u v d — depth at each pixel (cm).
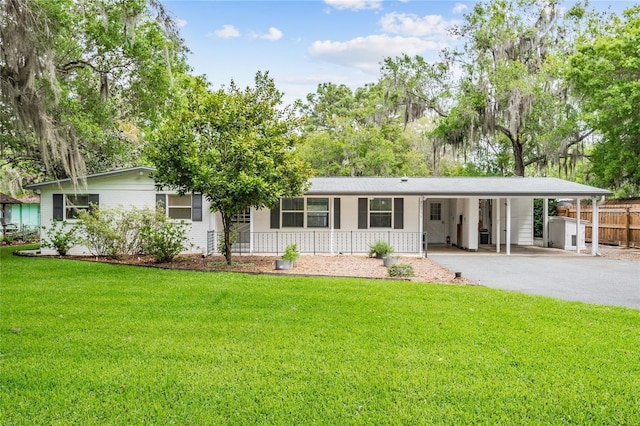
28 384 378
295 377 394
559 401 351
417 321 573
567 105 2111
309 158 2758
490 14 2306
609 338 506
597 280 962
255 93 1135
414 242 1551
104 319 580
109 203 1469
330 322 568
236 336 509
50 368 411
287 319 582
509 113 2106
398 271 955
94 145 1599
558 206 2153
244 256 1387
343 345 478
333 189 1477
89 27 1355
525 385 379
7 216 2681
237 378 391
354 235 1550
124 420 321
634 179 1808
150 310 629
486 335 514
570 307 659
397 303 676
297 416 327
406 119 2406
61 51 1350
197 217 1490
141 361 430
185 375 397
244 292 755
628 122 1611
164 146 1045
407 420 321
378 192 1426
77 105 1366
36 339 495
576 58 1698
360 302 682
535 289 852
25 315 598
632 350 467
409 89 2395
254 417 326
